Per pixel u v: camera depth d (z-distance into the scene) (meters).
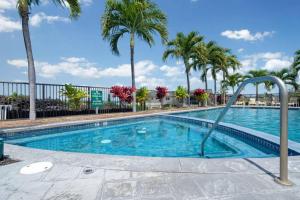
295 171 2.54
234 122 11.21
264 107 19.97
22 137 6.10
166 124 9.88
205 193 1.99
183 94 18.61
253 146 5.37
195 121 9.23
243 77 29.52
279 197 1.88
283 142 2.13
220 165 2.78
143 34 13.73
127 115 10.76
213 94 27.17
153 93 17.78
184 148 5.42
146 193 2.01
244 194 1.95
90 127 8.09
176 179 2.34
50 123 7.30
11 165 2.92
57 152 3.56
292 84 24.05
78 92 10.56
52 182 2.32
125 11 12.70
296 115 13.62
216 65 24.86
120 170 2.64
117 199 1.91
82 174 2.54
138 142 6.23
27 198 1.96
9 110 8.54
